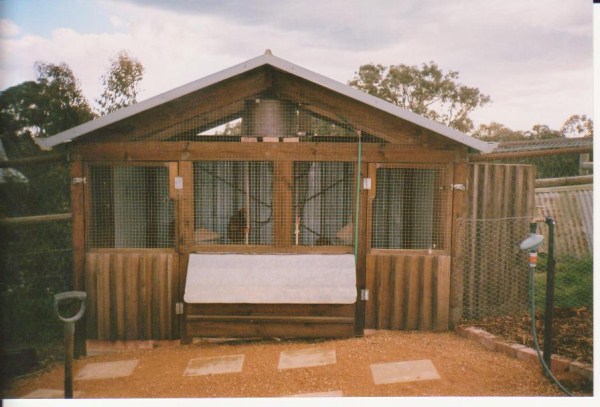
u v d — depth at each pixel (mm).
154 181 6461
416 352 5391
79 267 6020
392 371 4961
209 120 6059
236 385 4863
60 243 7922
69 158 5945
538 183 9062
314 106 6062
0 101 8164
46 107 11047
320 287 5902
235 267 5992
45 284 7184
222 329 6020
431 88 22281
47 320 6797
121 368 5426
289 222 6066
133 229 6457
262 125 6105
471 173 6168
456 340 5746
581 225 9188
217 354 5691
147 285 6070
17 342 6312
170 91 5762
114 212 6355
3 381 5184
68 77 11891
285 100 6152
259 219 6398
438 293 6066
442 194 6043
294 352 5637
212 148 5977
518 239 6562
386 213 6559
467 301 6250
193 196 6066
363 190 6039
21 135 9109
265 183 6367
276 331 6016
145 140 5980
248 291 5891
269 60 5820
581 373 4617
